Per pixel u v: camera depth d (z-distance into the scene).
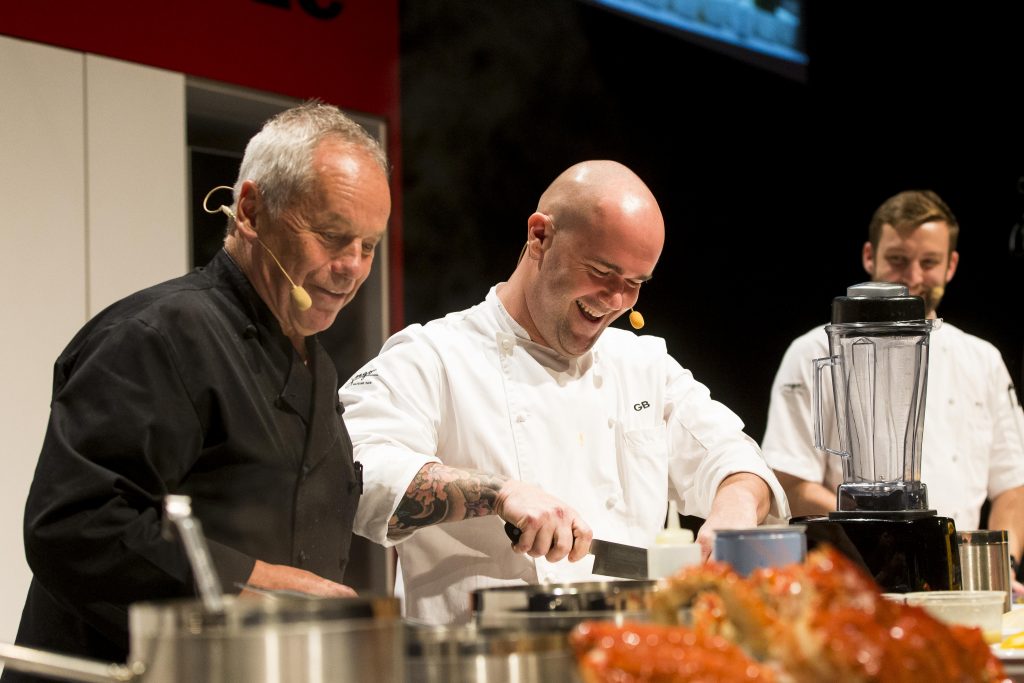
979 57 4.93
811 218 5.21
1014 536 3.32
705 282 4.95
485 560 1.96
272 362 1.52
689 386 2.20
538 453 2.00
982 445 3.38
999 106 4.89
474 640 0.94
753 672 0.75
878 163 5.12
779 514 2.06
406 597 1.98
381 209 1.50
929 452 3.31
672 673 0.74
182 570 1.28
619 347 2.17
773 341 5.14
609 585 1.09
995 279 4.91
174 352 1.40
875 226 3.36
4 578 2.82
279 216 1.46
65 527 1.30
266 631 0.77
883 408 1.94
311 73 3.51
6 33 2.88
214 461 1.44
